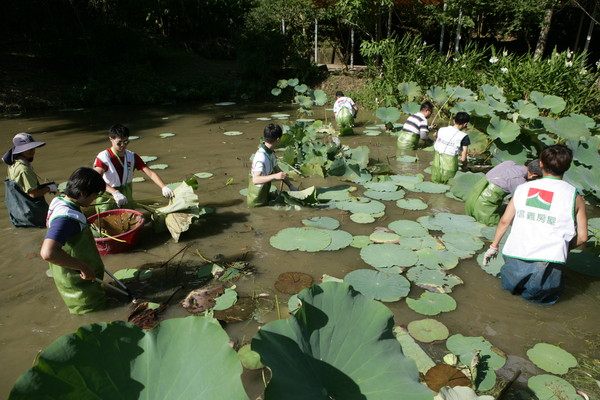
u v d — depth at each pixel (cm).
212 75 1548
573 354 275
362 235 441
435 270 372
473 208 471
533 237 319
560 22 1719
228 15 1862
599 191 501
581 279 364
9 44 1427
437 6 1416
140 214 419
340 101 944
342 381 174
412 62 1181
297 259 393
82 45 1381
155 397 156
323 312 193
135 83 1348
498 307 325
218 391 153
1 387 243
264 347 171
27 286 344
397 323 304
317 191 569
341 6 1448
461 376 251
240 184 593
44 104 1192
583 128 624
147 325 295
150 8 1642
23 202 438
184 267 379
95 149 763
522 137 686
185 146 797
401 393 171
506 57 1031
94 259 305
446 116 1051
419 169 677
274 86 1473
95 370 155
